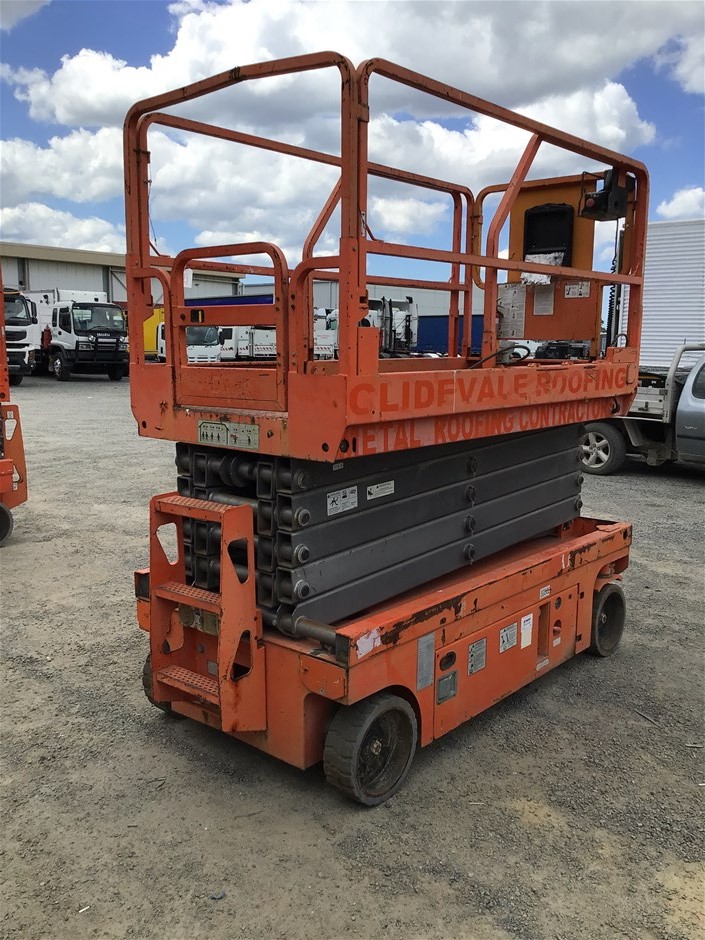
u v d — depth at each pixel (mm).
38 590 5406
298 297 2561
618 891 2514
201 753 3344
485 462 3682
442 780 3162
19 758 3281
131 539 6711
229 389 2902
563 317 4453
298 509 2738
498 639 3496
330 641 2701
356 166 2365
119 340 25141
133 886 2516
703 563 6184
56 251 41781
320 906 2430
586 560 4086
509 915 2398
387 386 2588
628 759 3346
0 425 6523
